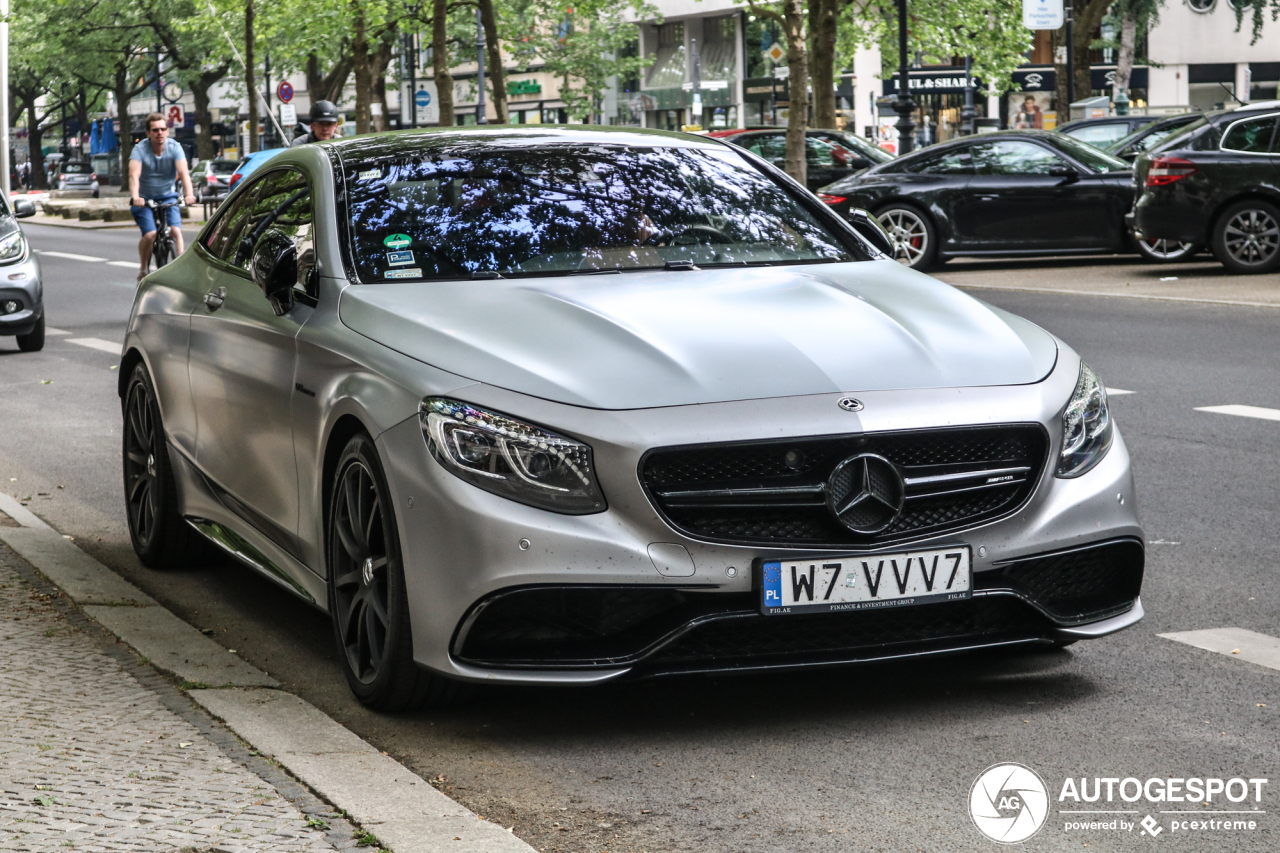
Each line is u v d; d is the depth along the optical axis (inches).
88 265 1035.3
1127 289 654.5
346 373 181.0
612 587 160.1
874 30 1547.7
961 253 770.8
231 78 2650.1
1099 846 139.0
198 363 229.6
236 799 145.1
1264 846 138.6
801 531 165.3
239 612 232.1
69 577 234.5
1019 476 172.6
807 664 167.2
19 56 2755.9
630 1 1886.1
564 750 167.6
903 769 159.5
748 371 168.7
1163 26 2401.6
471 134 231.5
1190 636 205.8
